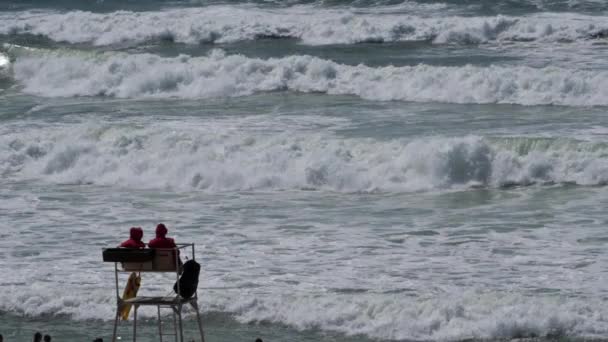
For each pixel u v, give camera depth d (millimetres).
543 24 118625
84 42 128875
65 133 81062
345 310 46156
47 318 47594
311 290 49156
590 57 106438
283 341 44125
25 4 149875
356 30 123188
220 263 53812
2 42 128125
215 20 129500
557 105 90688
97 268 53375
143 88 103312
